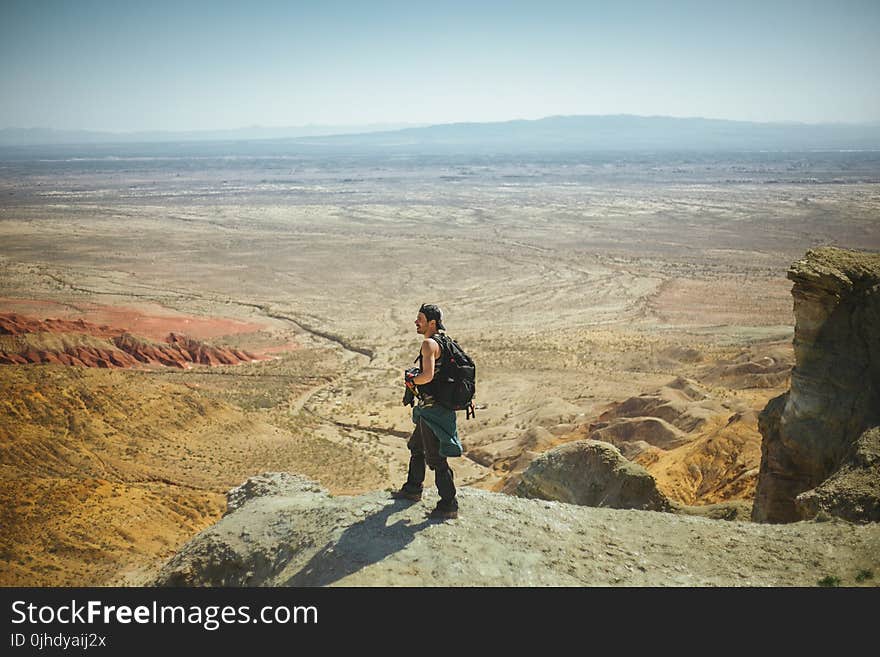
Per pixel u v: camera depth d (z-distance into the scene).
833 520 7.77
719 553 6.74
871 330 11.27
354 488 27.17
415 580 5.42
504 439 35.19
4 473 21.56
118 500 20.20
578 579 5.84
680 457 20.95
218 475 26.78
